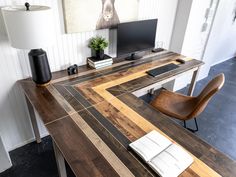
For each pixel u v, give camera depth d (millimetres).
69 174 1652
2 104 1686
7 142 1880
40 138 2041
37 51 1473
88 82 1700
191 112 1692
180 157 978
